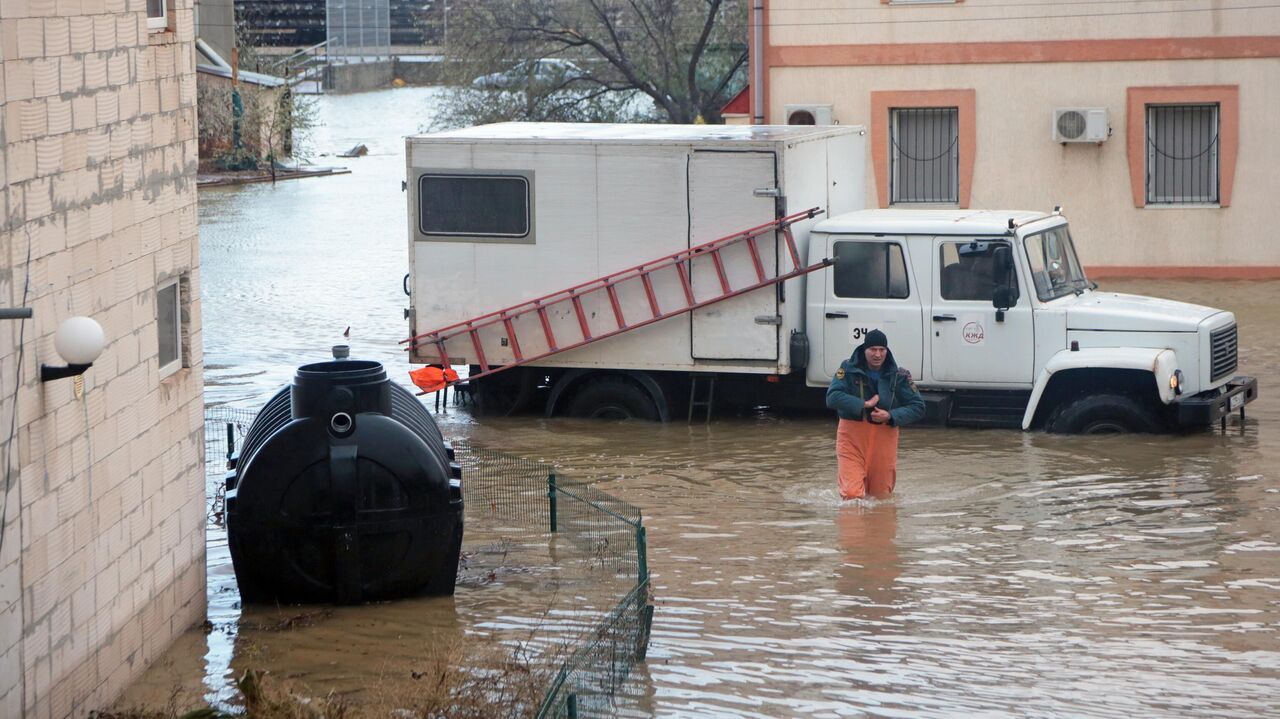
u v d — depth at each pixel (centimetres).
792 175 3234
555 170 3328
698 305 3272
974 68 5316
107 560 1791
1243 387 3181
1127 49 5200
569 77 9600
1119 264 5328
